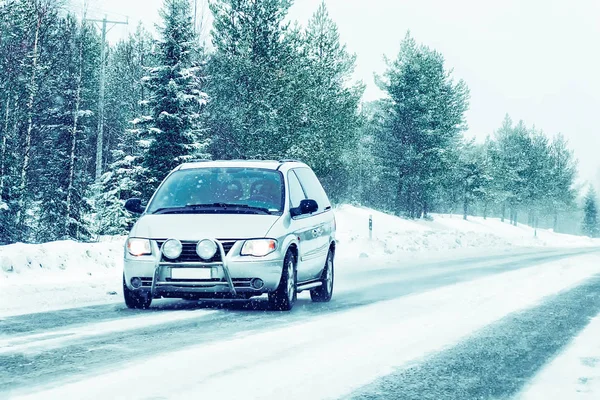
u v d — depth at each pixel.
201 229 8.07
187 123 30.25
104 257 15.09
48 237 28.00
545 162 101.75
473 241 34.62
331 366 4.84
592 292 10.96
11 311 8.06
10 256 12.71
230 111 36.91
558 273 15.29
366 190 73.06
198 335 6.18
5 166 26.77
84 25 36.69
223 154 37.06
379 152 63.78
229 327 6.71
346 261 20.28
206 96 30.86
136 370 4.59
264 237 8.07
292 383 4.26
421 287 11.81
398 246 28.64
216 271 7.89
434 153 63.56
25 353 5.24
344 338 6.09
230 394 3.93
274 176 9.25
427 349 5.67
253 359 5.03
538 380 4.63
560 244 55.34
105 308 8.37
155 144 29.66
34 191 28.72
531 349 5.85
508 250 29.80
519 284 12.34
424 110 63.00
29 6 31.44
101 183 32.06
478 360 5.29
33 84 29.39
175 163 29.86
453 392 4.23
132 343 5.72
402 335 6.34
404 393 4.15
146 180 29.81
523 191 96.00
